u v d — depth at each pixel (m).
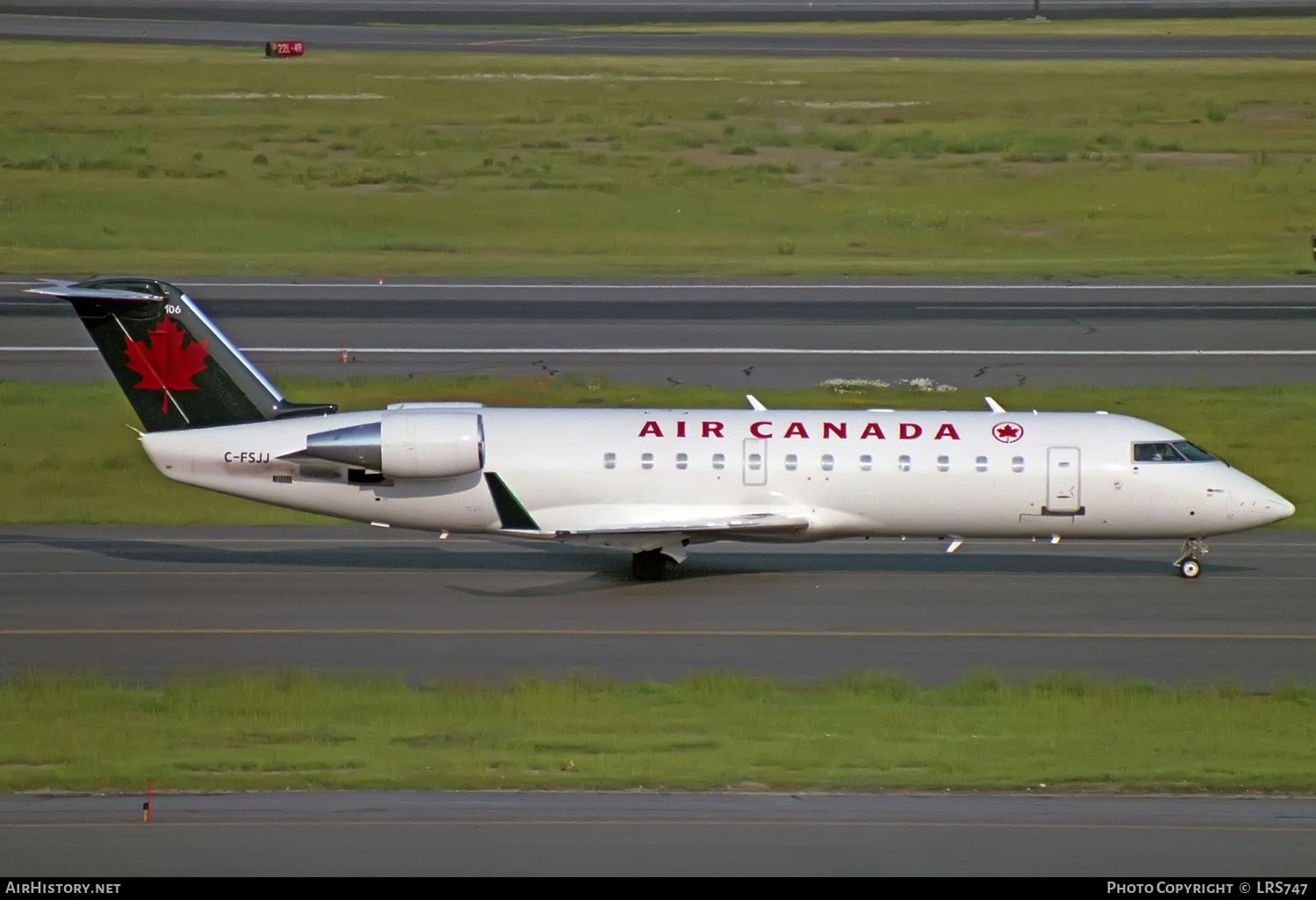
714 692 107.44
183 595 135.00
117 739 96.00
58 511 165.62
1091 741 98.56
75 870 74.50
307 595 135.75
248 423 140.38
